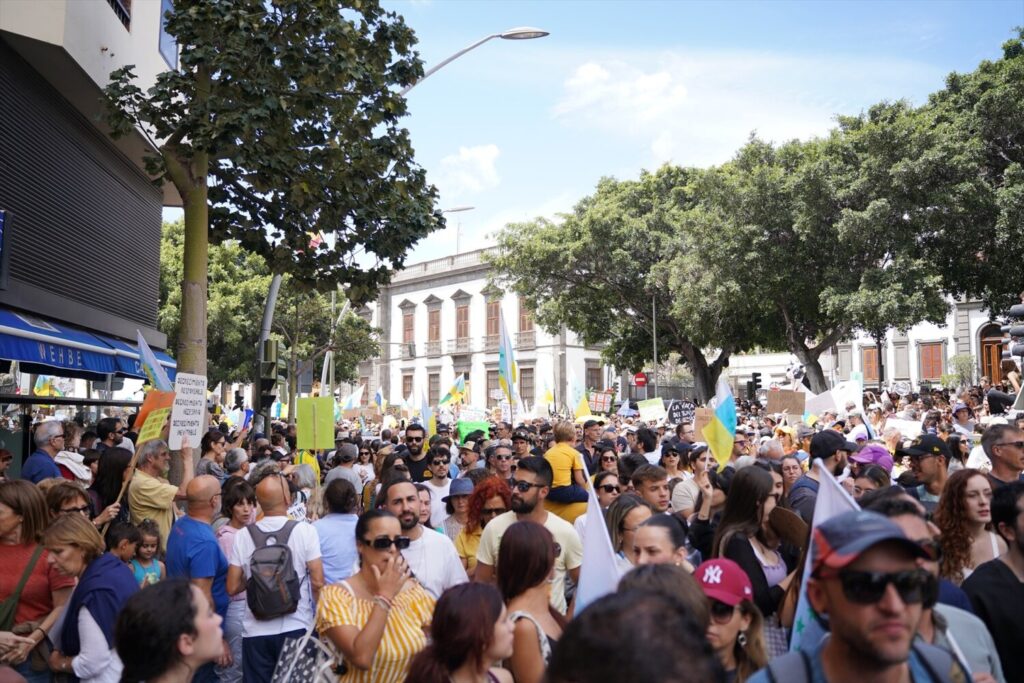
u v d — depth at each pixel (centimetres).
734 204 2956
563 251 3594
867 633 227
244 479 699
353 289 1283
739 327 3519
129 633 303
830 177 2758
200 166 1093
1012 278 2756
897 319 2600
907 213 2708
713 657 188
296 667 458
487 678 381
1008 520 400
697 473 772
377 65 1149
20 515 531
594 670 179
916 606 229
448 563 565
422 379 6016
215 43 1045
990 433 607
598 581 416
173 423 859
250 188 1262
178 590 311
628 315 3872
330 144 1150
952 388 3738
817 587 248
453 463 1227
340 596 454
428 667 359
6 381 1405
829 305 2738
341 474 941
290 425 1938
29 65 1234
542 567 431
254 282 3994
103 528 769
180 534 585
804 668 253
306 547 585
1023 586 391
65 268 1396
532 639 406
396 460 900
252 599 559
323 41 1086
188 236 1087
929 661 259
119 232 1694
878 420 1720
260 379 1398
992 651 333
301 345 4009
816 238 2833
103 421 1127
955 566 459
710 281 3016
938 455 663
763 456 854
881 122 2684
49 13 1155
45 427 1002
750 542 486
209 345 4056
